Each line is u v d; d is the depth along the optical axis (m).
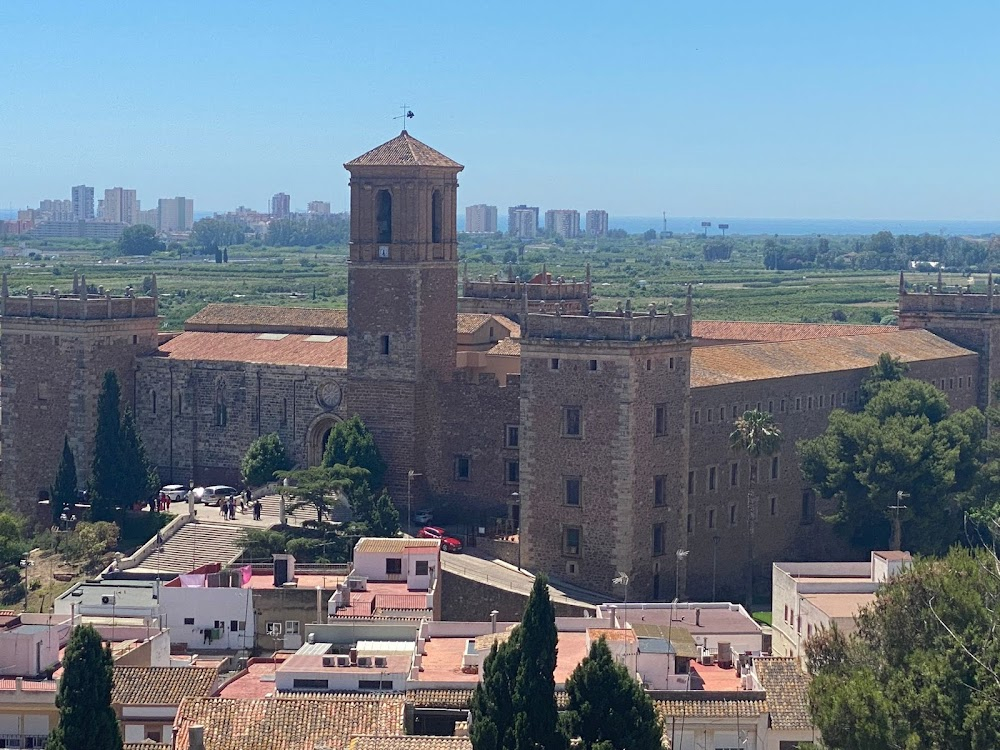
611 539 188.00
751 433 199.38
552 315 190.38
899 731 108.56
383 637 152.88
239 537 198.62
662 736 118.50
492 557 196.62
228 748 123.31
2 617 147.75
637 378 187.38
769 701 128.50
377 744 117.81
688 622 157.12
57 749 113.81
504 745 113.31
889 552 175.12
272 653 163.38
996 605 117.62
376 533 197.62
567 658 138.62
